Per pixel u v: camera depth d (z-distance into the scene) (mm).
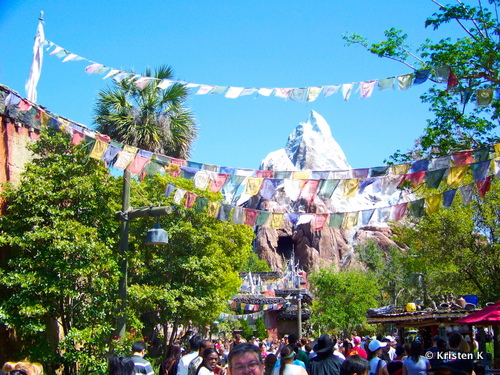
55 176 14156
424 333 18453
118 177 16312
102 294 13758
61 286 12930
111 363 6344
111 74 10695
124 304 12883
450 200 10641
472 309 15367
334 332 41438
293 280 44719
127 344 13047
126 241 13039
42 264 13023
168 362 10094
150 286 17000
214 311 19750
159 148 22766
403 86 9500
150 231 12609
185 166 11539
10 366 6512
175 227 18250
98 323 13680
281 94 9781
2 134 14664
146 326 19609
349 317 40781
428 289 30516
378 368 10305
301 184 11008
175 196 11867
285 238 105938
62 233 12984
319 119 160500
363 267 76562
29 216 13602
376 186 10945
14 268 13531
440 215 23344
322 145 149750
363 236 97625
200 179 11359
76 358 12719
